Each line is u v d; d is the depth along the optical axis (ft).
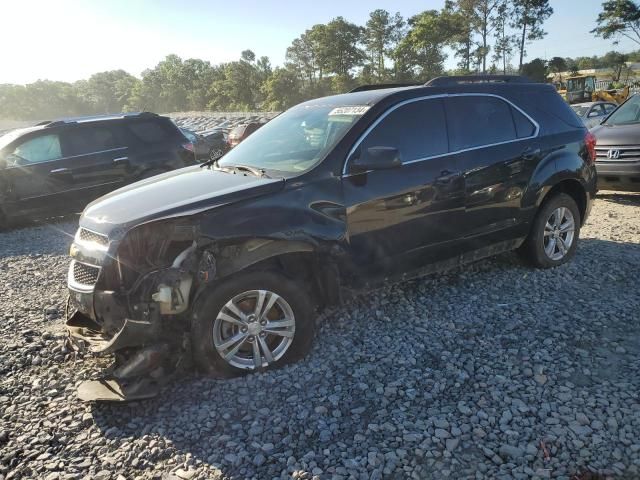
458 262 15.78
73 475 9.24
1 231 30.81
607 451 9.18
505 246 16.84
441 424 10.11
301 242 12.20
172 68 414.62
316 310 14.14
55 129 30.81
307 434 10.04
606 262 18.60
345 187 13.08
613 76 211.82
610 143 28.35
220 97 354.54
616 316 14.35
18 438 10.31
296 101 302.04
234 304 11.67
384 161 12.66
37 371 12.90
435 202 14.55
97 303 11.30
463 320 14.51
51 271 21.77
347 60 307.78
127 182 32.01
